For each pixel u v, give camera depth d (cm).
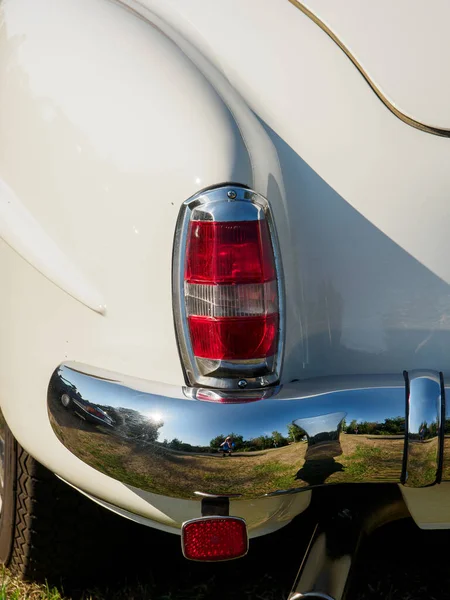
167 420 80
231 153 79
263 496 81
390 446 80
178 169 80
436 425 80
